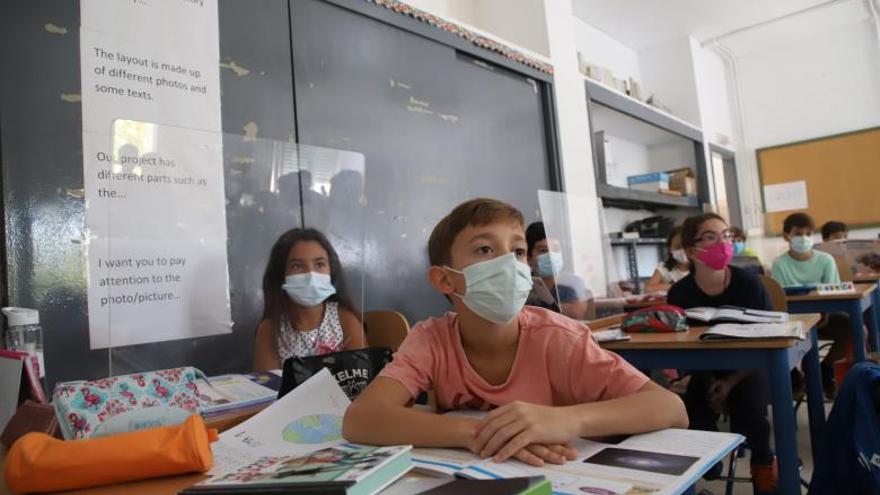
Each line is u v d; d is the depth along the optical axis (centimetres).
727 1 534
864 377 129
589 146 410
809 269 356
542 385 97
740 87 685
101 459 67
